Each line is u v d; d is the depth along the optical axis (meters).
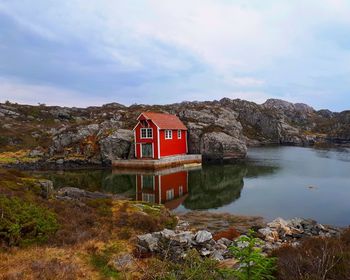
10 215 12.24
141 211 20.59
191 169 52.78
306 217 24.75
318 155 71.62
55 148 62.81
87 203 20.14
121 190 36.81
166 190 36.88
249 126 128.50
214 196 33.47
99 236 14.06
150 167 50.78
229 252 12.85
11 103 130.25
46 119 121.06
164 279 8.19
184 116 73.31
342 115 163.50
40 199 17.61
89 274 10.22
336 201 29.69
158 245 13.02
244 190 35.91
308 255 7.74
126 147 59.56
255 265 7.22
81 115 133.62
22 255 10.94
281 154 74.75
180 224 21.52
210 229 21.30
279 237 17.62
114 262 11.31
